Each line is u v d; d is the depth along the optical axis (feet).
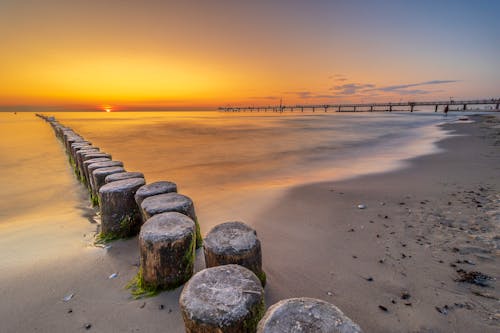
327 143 53.21
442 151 38.50
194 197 20.08
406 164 29.91
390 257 11.08
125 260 11.27
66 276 10.21
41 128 91.66
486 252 11.14
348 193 19.44
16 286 9.62
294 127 94.17
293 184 22.75
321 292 9.12
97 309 8.48
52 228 15.14
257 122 126.72
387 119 139.13
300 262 10.90
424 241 12.26
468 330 7.41
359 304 8.52
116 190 12.75
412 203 17.06
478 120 103.96
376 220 14.70
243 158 38.40
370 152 41.27
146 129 87.61
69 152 36.52
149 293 8.97
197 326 5.40
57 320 8.09
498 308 8.15
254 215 16.01
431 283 9.40
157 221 9.72
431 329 7.49
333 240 12.65
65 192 23.48
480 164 28.02
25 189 24.38
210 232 8.84
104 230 13.16
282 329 4.61
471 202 16.80
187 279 9.25
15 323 8.00
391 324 7.70
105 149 46.78
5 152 44.11
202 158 38.58
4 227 15.57
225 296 5.79
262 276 8.94
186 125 107.04
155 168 32.04
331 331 4.55
